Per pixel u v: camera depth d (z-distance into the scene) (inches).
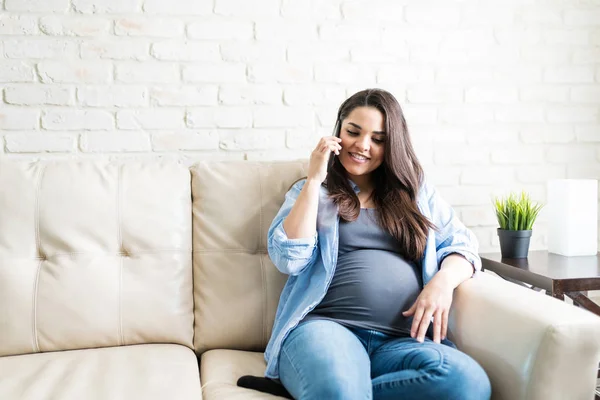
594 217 74.2
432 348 47.1
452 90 80.2
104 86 71.9
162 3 72.4
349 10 76.9
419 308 52.0
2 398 44.8
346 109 60.6
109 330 58.5
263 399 47.1
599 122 84.3
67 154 71.8
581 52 83.1
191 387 48.4
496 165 82.1
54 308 57.6
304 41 76.2
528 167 83.0
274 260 56.9
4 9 69.0
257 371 54.5
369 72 78.0
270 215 64.6
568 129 83.6
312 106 77.0
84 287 58.5
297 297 57.2
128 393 45.9
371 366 51.3
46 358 54.8
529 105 82.4
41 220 59.7
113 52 71.7
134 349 57.3
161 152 73.9
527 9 81.3
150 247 61.3
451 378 44.3
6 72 69.6
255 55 75.1
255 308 61.8
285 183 66.1
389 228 58.2
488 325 49.5
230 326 61.2
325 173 55.6
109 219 61.0
